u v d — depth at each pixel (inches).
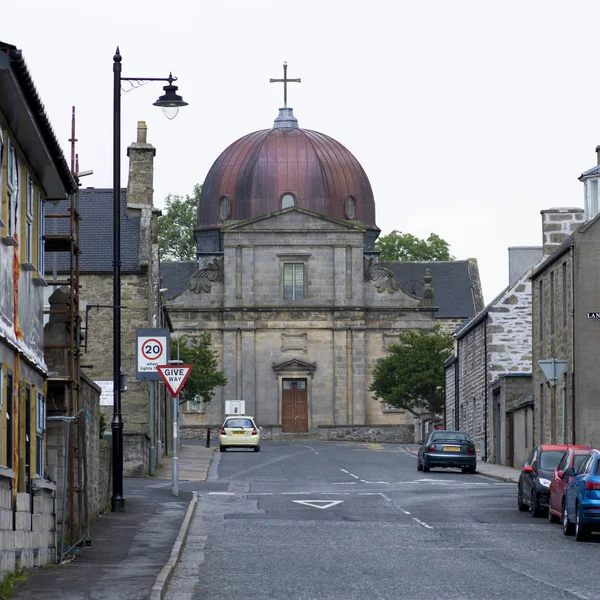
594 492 957.2
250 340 4126.5
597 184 1951.3
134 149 2206.0
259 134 4613.7
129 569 747.4
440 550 894.4
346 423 4111.7
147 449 1961.1
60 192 882.1
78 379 945.5
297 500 1424.7
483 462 2608.3
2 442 668.1
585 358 1768.0
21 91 645.9
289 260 4156.0
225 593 663.1
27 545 725.9
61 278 2016.5
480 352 2736.2
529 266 2952.8
